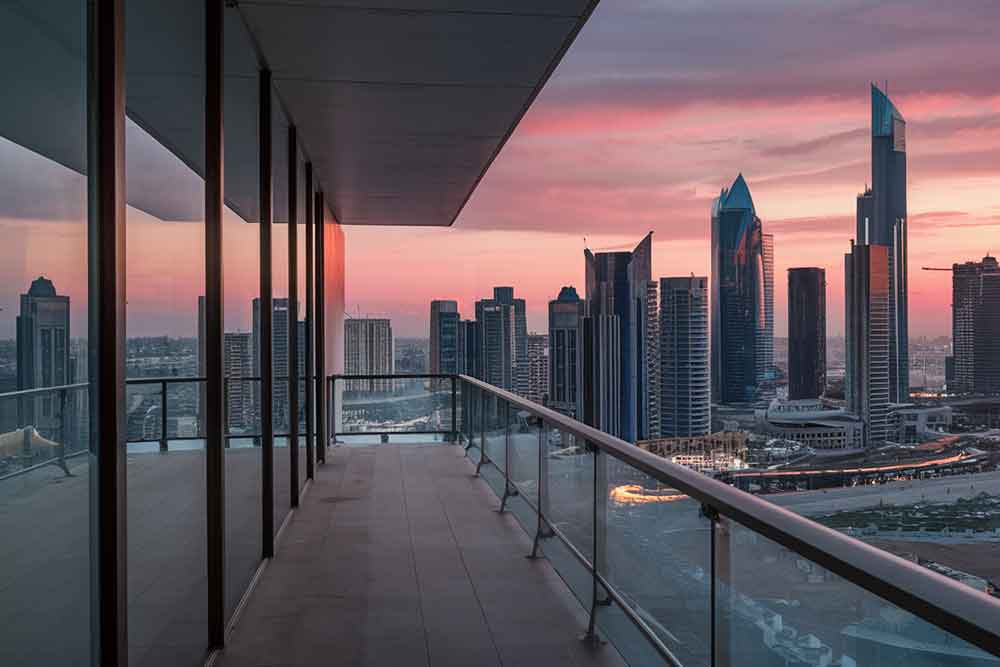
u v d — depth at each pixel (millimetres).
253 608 4289
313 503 6938
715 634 2396
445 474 8344
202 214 3543
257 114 4961
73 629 2039
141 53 2623
